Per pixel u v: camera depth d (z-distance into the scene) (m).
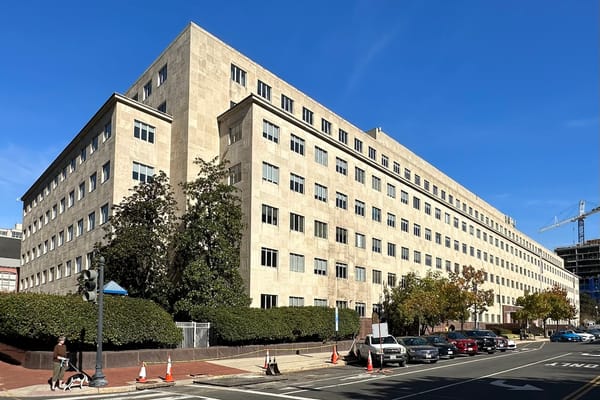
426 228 66.12
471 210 84.62
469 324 72.44
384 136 63.84
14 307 22.20
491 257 89.94
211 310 30.17
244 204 37.72
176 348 27.00
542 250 126.38
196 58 40.94
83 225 43.41
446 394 15.67
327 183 46.28
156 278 32.00
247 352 30.39
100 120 41.34
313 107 49.53
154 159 39.94
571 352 38.31
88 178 43.12
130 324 24.20
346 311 40.00
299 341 35.53
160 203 33.06
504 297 94.25
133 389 17.80
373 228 53.03
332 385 18.27
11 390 16.91
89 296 17.78
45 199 57.38
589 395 15.48
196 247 32.69
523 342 60.47
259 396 15.51
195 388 18.00
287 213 40.56
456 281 54.31
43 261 55.34
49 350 22.81
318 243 43.91
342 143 48.78
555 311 78.06
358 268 49.62
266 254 37.94
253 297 36.03
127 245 30.19
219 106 42.16
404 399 14.68
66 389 17.11
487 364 27.36
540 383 18.55
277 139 40.62
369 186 53.28
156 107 44.47
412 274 53.81
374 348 26.67
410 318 46.41
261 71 46.34
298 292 40.66
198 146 40.09
